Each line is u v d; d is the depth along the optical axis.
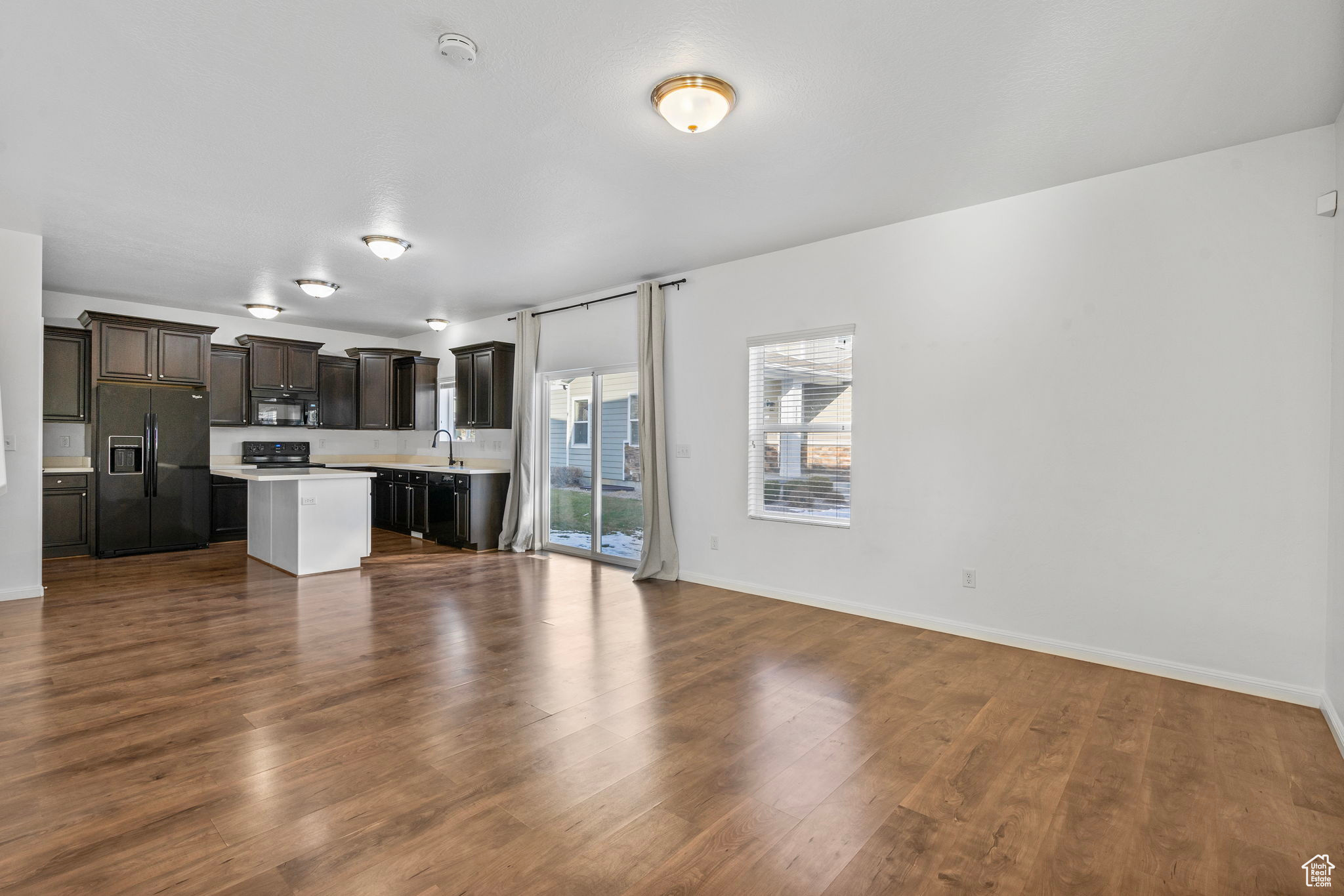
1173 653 3.26
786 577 4.75
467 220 4.20
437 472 7.23
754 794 2.14
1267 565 3.02
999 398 3.80
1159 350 3.29
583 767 2.30
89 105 2.77
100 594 4.74
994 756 2.41
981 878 1.74
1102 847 1.88
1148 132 2.97
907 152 3.21
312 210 4.02
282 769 2.25
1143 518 3.34
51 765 2.26
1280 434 2.99
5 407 4.43
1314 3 2.07
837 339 4.55
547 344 6.78
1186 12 2.13
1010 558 3.76
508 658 3.44
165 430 6.35
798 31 2.26
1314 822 2.02
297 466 8.05
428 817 1.98
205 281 5.87
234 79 2.57
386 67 2.49
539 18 2.19
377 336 8.95
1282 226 2.99
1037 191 3.67
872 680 3.18
